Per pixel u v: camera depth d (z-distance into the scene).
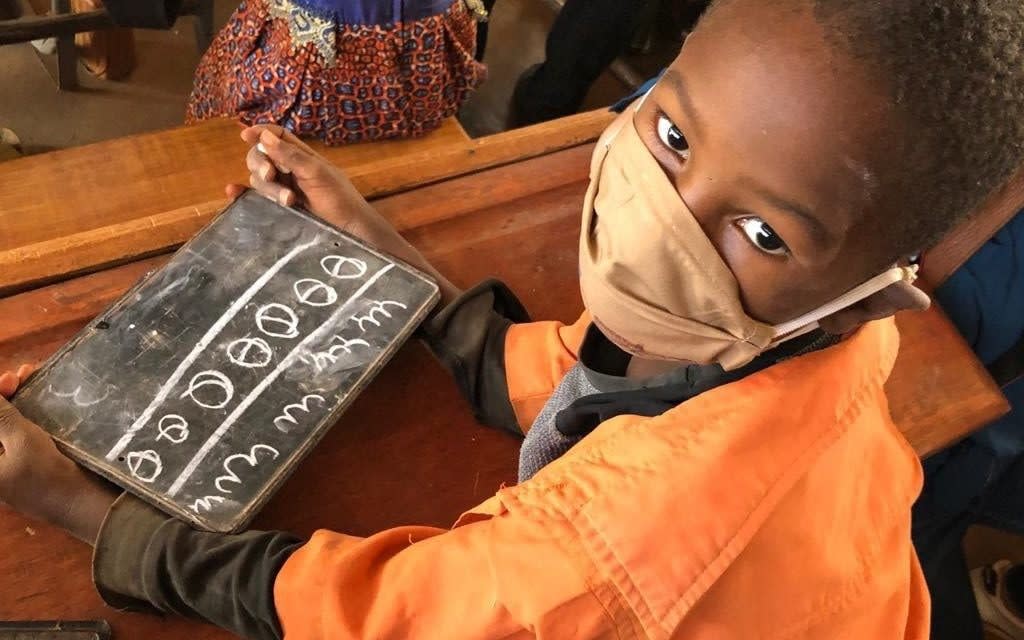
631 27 1.56
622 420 0.52
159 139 1.10
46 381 0.65
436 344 0.76
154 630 0.62
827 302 0.45
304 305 0.72
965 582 1.06
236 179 1.08
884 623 0.53
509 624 0.48
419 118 1.17
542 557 0.47
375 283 0.74
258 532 0.61
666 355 0.53
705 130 0.41
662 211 0.45
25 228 0.99
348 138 1.14
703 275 0.45
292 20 1.05
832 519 0.50
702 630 0.46
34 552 0.63
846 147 0.38
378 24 1.05
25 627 0.60
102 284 0.78
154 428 0.64
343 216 0.80
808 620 0.48
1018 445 0.95
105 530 0.60
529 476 0.67
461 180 0.92
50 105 1.66
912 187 0.39
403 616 0.53
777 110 0.38
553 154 0.96
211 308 0.71
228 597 0.58
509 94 1.83
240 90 1.13
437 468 0.73
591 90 1.85
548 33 1.84
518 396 0.74
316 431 0.67
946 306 0.94
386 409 0.75
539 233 0.90
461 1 1.14
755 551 0.47
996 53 0.37
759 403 0.48
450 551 0.52
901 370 0.86
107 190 1.04
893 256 0.42
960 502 0.99
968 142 0.38
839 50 0.37
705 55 0.41
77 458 0.63
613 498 0.48
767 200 0.40
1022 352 0.92
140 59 1.75
